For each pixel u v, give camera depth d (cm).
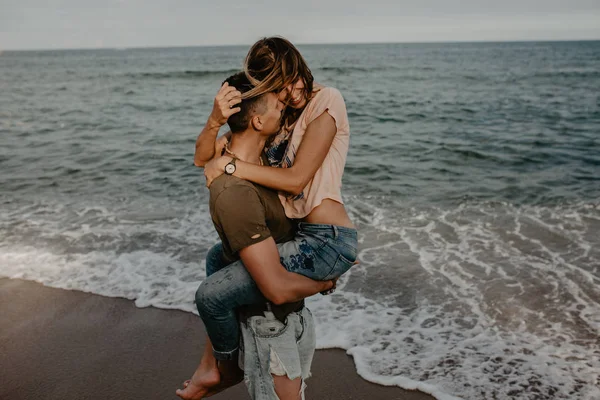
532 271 466
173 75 3941
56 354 353
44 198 748
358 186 798
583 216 623
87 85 3114
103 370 334
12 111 1850
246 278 179
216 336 188
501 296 420
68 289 449
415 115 1633
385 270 475
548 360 334
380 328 377
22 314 409
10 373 333
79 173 901
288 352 186
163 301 423
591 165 913
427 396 304
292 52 175
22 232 596
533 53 8712
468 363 333
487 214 642
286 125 197
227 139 199
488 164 945
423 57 7500
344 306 411
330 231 183
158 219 639
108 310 412
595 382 311
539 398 298
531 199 704
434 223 611
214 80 3453
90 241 563
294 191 175
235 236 167
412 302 415
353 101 2020
